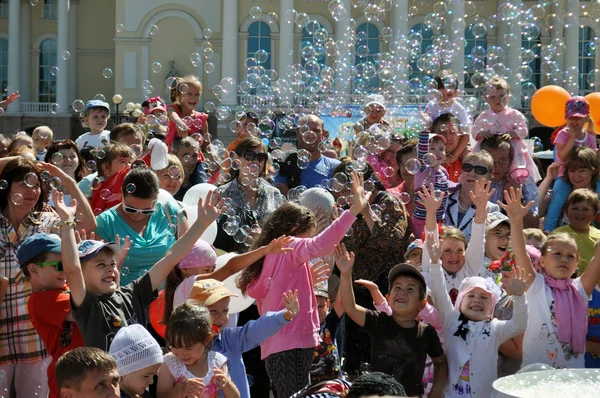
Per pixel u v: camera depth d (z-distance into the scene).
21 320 7.02
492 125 11.51
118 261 6.84
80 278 6.13
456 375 7.14
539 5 15.59
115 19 48.78
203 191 9.17
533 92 15.23
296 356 6.93
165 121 11.80
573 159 10.10
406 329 7.23
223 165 10.17
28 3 50.16
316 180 10.30
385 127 11.59
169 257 6.56
